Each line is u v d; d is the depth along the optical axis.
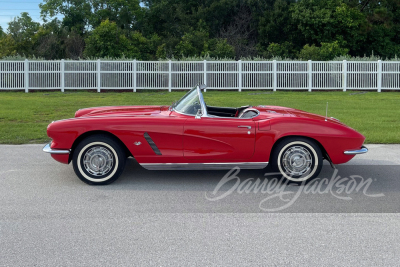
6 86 21.16
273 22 34.78
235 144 5.27
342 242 3.53
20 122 10.64
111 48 26.09
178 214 4.24
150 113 5.64
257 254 3.29
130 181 5.56
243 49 36.31
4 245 3.45
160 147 5.27
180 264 3.12
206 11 38.19
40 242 3.51
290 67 22.27
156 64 21.97
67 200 4.70
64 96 18.55
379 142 8.34
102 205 4.52
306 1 32.88
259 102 15.62
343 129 5.39
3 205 4.50
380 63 22.17
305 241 3.55
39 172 6.01
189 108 5.45
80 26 41.81
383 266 3.10
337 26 31.81
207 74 22.14
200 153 5.29
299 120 5.37
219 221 4.04
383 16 33.50
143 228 3.84
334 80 22.44
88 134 5.39
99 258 3.21
